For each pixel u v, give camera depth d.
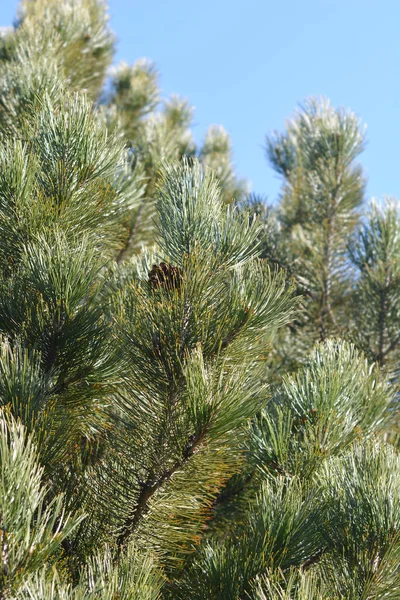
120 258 5.00
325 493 2.63
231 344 2.62
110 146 3.13
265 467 2.97
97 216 3.13
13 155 2.91
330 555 2.59
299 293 5.42
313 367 3.21
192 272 2.54
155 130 5.86
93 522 2.73
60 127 2.98
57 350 2.77
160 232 2.77
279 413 2.98
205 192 2.74
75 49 6.49
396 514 2.45
